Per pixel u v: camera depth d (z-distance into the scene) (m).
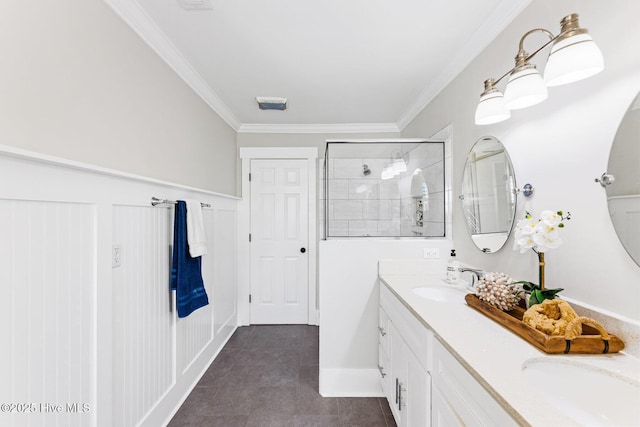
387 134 3.23
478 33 1.58
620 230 0.88
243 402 1.88
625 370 0.78
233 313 3.04
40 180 0.91
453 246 1.99
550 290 1.06
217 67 1.99
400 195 2.32
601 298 0.96
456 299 1.56
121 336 1.32
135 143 1.47
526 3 1.29
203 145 2.34
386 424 1.69
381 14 1.46
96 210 1.16
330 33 1.62
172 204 1.78
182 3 1.38
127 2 1.34
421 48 1.76
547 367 0.85
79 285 1.08
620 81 0.89
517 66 1.03
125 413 1.34
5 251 0.83
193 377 2.05
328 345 2.01
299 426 1.67
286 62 1.93
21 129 0.91
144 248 1.50
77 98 1.12
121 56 1.37
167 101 1.79
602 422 0.77
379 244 2.02
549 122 1.17
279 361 2.40
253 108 2.73
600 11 0.95
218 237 2.59
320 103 2.60
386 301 1.79
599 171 0.96
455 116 1.96
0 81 0.85
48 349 0.96
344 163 2.33
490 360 0.83
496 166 1.51
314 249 3.25
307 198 3.26
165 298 1.71
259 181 3.25
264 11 1.44
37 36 0.96
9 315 0.84
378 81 2.18
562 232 1.11
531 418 0.59
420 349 1.19
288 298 3.26
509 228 1.41
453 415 0.92
